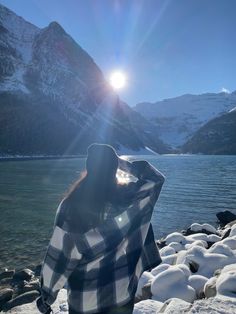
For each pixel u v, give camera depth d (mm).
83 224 2861
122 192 2988
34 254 17047
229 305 5008
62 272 2879
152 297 7523
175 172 77250
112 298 2945
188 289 7375
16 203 34281
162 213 30922
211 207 34094
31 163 111000
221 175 69125
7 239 20234
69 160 136250
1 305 10492
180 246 12625
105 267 2949
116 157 3029
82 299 2947
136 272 3115
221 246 9383
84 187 2924
